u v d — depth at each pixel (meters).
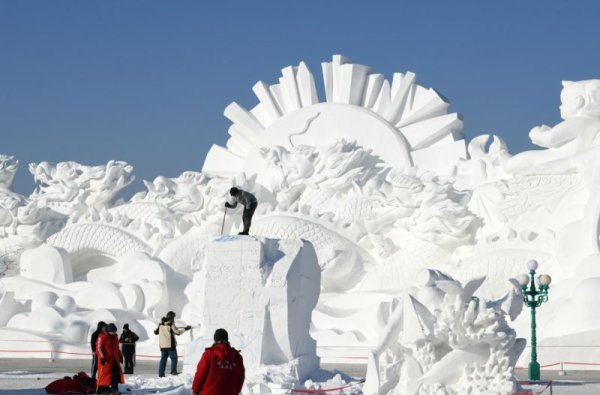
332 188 40.31
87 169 45.34
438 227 35.59
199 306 21.36
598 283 28.61
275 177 41.28
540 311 29.67
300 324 20.23
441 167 41.78
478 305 15.40
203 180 42.44
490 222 35.69
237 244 19.83
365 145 42.62
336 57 44.41
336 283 37.72
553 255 32.88
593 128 34.69
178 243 41.28
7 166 46.97
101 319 34.69
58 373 23.73
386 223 37.94
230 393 12.41
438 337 15.66
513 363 15.70
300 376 19.55
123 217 43.62
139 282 37.66
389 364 15.96
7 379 21.84
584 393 18.33
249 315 19.56
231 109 45.47
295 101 44.53
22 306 37.66
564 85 35.59
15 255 43.34
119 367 17.16
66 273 41.41
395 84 43.50
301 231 38.12
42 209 43.88
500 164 36.88
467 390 15.20
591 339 27.28
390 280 35.97
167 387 18.42
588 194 33.34
